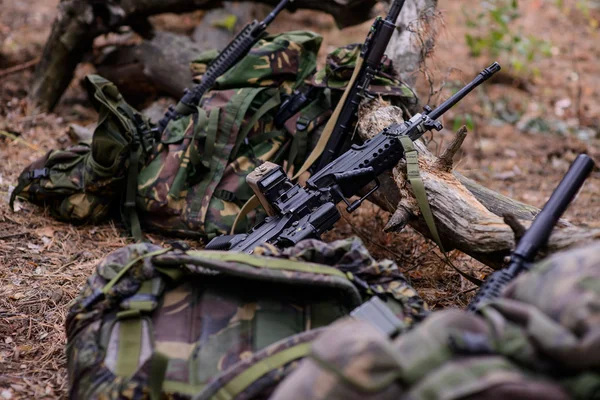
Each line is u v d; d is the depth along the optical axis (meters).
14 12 8.57
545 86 7.65
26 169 4.11
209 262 2.16
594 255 1.70
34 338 2.92
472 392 1.52
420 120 3.26
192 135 3.98
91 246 3.86
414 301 2.26
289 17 8.70
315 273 2.17
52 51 5.68
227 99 3.99
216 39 6.38
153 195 3.94
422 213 3.00
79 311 2.23
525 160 5.96
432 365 1.59
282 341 1.98
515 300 1.79
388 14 3.69
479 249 2.89
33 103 5.82
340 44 8.09
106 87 3.93
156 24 7.47
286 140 4.07
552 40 8.98
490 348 1.64
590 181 5.52
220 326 2.14
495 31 6.73
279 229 3.08
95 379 2.03
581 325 1.56
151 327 2.14
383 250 3.95
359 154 3.23
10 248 3.71
